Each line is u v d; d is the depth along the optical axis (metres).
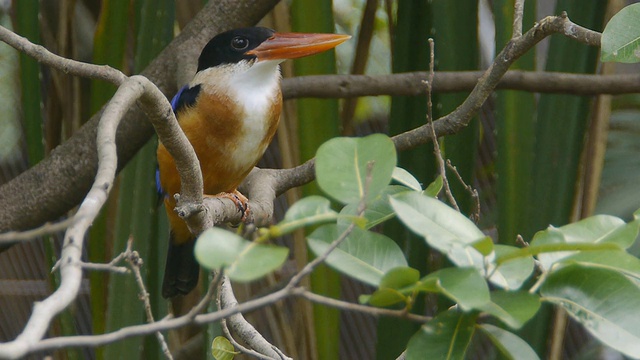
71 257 2.65
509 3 6.98
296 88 7.27
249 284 9.23
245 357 7.26
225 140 6.71
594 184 7.30
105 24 7.55
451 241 3.03
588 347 10.83
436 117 7.62
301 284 7.25
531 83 7.10
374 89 7.27
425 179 7.29
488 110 10.35
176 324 2.77
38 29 7.41
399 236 7.30
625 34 4.27
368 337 11.52
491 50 11.36
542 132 7.36
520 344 3.19
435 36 7.30
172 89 7.41
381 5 11.19
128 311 7.09
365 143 3.11
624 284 2.97
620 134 9.95
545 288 3.01
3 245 7.50
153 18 7.40
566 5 7.39
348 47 11.97
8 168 11.58
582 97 7.39
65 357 7.39
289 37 6.87
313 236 3.28
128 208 7.24
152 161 7.25
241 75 6.70
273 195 6.39
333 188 3.03
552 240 3.07
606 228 3.26
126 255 3.71
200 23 7.43
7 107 11.26
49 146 8.12
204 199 5.91
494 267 3.01
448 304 6.85
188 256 7.08
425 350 3.08
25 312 11.48
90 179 7.23
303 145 7.44
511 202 7.14
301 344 7.91
